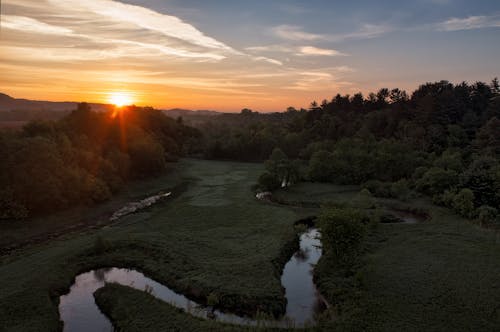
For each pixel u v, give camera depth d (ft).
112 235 169.37
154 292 120.98
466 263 136.98
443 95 422.41
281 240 163.22
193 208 222.48
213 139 522.88
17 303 107.45
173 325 97.25
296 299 118.21
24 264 138.00
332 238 131.03
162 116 531.91
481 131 324.19
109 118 351.25
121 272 135.54
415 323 96.43
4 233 173.06
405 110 442.91
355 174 294.25
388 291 114.62
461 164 271.28
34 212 198.29
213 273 127.65
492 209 194.90
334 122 463.42
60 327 100.68
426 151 341.82
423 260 140.15
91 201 228.43
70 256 142.20
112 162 281.95
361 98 544.62
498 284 119.34
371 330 93.50
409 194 248.73
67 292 121.60
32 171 200.03
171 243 156.35
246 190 281.74
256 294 112.68
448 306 105.09
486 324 95.91
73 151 253.03
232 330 94.32
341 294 114.52
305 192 271.08
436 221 196.24
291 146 452.35
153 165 324.60
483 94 461.78
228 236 169.07
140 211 225.97
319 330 94.63
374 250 152.46
